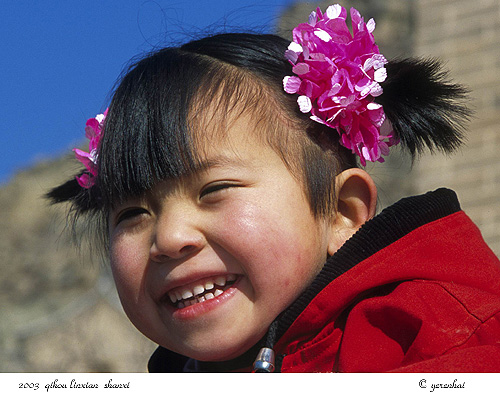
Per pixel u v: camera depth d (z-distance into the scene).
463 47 9.41
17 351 8.27
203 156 2.16
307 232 2.22
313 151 2.31
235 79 2.31
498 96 8.70
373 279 2.14
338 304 2.14
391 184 8.58
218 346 2.13
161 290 2.17
